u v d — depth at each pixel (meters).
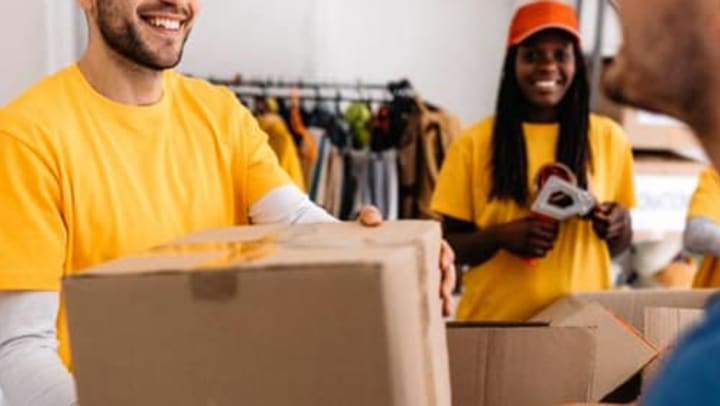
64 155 1.02
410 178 3.05
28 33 2.49
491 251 1.80
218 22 3.44
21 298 0.96
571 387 1.15
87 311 0.70
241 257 0.72
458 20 3.65
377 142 3.12
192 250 0.79
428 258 0.80
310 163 3.02
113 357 0.70
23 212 0.97
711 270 1.86
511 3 3.65
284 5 3.48
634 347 1.23
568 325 1.24
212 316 0.68
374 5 3.57
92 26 1.09
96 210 1.05
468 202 1.92
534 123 1.89
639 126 3.00
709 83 0.52
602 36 2.98
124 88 1.10
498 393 1.17
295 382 0.67
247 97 3.24
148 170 1.11
